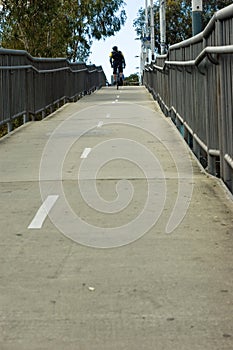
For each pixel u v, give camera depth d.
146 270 6.27
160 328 4.96
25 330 4.99
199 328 4.95
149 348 4.65
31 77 19.95
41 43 36.94
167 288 5.79
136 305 5.42
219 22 9.02
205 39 10.50
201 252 6.79
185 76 14.34
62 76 27.34
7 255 6.80
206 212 8.40
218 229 7.62
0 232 7.65
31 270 6.33
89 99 32.94
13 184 10.39
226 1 47.34
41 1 35.16
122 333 4.90
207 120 10.61
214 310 5.28
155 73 29.11
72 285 5.90
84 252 6.88
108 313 5.27
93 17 55.59
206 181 10.24
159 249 6.94
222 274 6.12
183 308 5.34
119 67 45.22
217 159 10.62
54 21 40.81
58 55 41.62
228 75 8.83
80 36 52.34
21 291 5.78
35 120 20.50
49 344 4.75
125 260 6.59
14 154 13.49
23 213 8.52
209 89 10.42
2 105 15.95
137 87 49.31
